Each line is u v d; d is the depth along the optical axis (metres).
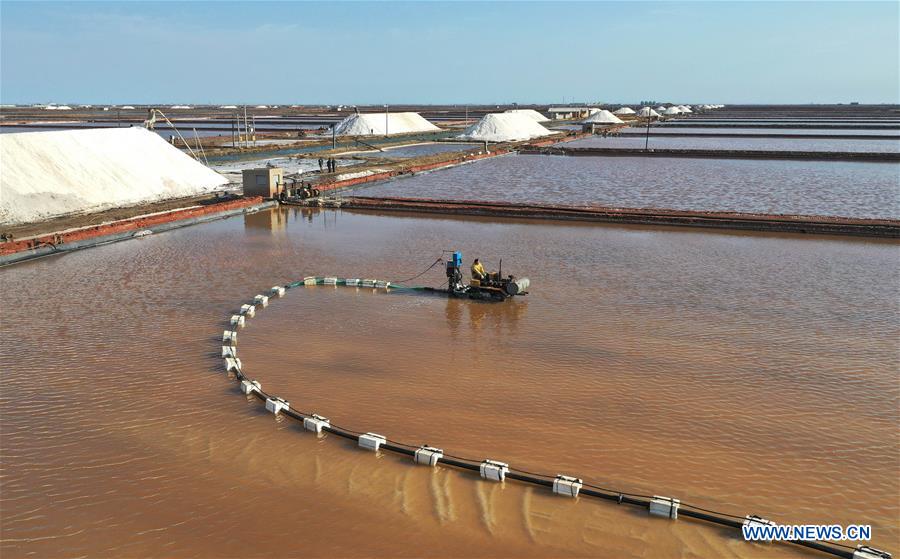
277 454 10.05
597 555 7.86
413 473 9.56
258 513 8.62
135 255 23.48
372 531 8.25
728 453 9.99
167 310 17.05
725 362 13.39
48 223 27.86
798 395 11.91
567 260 22.67
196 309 17.12
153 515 8.57
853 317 16.27
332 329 15.64
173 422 11.03
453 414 11.25
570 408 11.42
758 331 15.24
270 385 12.45
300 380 12.69
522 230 28.44
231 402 11.77
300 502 8.85
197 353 14.02
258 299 17.53
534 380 12.58
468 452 10.05
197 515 8.57
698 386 12.27
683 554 7.91
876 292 18.56
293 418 11.14
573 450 10.08
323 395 12.02
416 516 8.56
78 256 23.28
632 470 9.55
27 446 10.24
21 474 9.48
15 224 27.44
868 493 9.05
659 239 26.31
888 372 12.92
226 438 10.52
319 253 23.92
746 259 22.70
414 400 11.78
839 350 14.05
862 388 12.20
